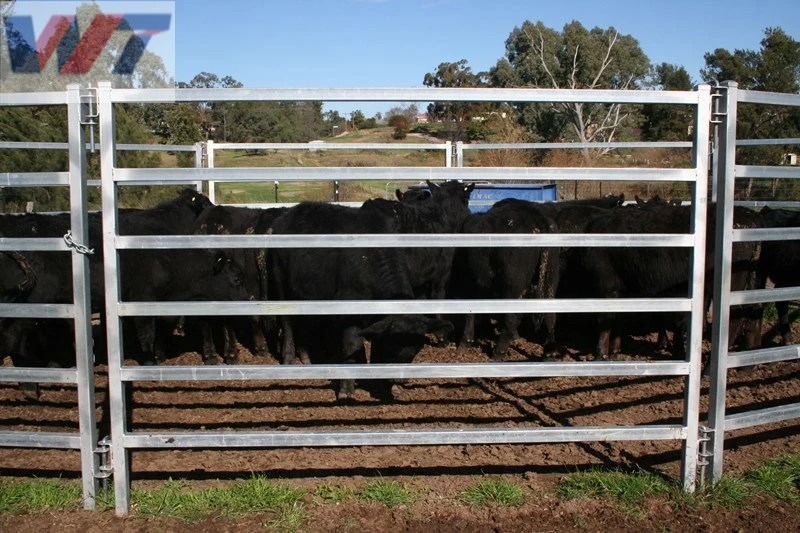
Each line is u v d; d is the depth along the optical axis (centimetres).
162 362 741
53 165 1464
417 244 378
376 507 378
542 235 379
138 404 564
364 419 525
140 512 371
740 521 369
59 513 371
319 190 2220
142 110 2250
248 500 378
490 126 3378
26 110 1505
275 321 763
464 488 403
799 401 568
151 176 365
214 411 546
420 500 387
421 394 595
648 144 975
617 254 714
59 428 511
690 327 393
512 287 716
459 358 743
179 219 740
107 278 367
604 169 383
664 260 679
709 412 401
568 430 392
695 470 397
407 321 486
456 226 854
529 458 450
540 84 3562
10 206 1308
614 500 388
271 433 380
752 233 398
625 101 376
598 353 734
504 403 568
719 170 389
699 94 379
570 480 404
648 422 518
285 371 378
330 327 667
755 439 480
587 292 802
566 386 619
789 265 711
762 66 3108
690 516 373
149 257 652
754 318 681
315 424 513
